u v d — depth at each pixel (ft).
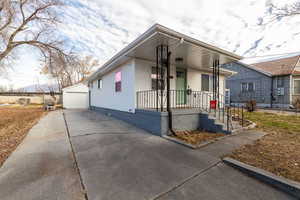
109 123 23.08
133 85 21.17
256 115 30.35
